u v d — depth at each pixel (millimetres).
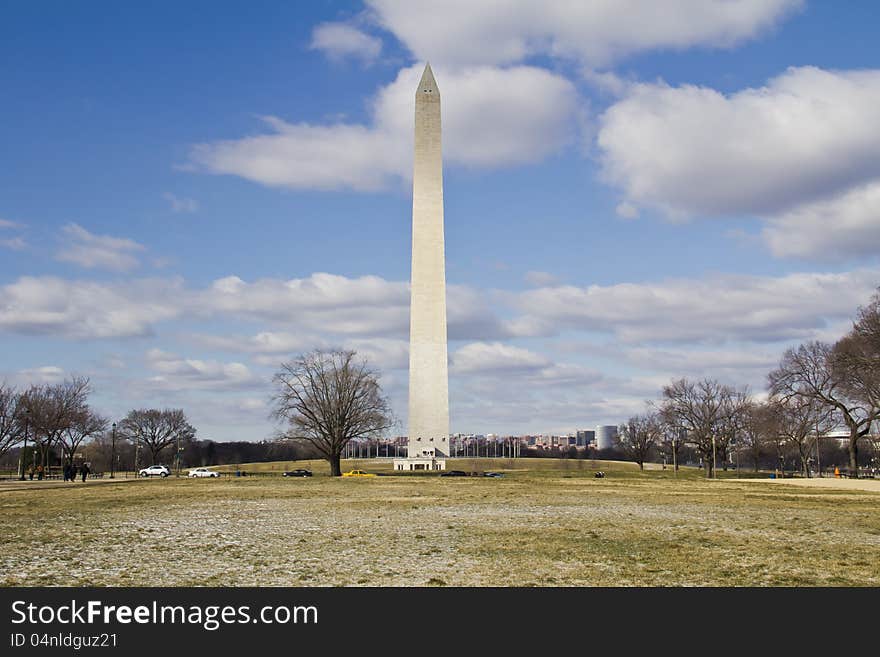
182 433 163750
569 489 60750
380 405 97188
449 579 19406
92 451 158750
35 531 30422
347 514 37438
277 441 96625
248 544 26266
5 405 105625
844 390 88750
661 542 26156
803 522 33219
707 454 117000
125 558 23234
